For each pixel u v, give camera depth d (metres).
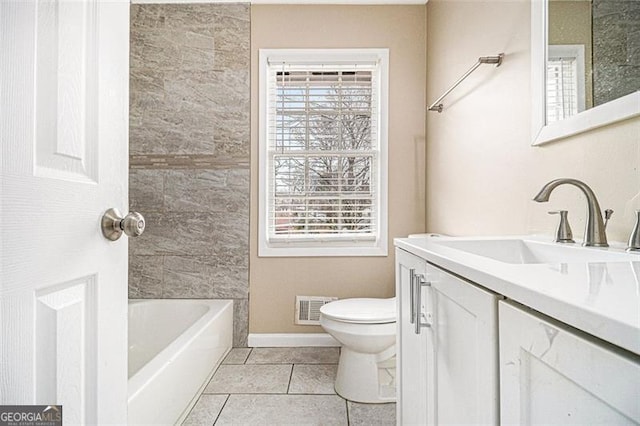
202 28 2.70
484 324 0.67
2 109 0.50
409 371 1.21
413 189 2.69
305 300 2.69
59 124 0.61
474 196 1.87
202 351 2.02
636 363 0.36
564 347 0.46
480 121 1.80
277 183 2.73
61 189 0.61
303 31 2.68
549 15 1.26
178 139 2.70
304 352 2.56
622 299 0.45
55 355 0.60
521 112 1.45
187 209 2.70
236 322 2.69
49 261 0.58
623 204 0.98
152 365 1.56
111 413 0.75
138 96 2.70
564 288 0.51
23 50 0.54
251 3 2.68
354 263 2.69
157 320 2.62
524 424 0.55
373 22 2.68
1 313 0.50
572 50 1.15
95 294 0.71
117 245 0.78
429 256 0.97
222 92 2.70
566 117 1.18
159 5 2.70
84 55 0.69
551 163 1.28
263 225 2.69
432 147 2.54
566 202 1.20
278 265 2.69
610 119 0.99
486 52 1.74
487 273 0.64
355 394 1.88
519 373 0.56
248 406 1.85
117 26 0.79
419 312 1.03
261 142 2.68
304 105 2.72
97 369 0.71
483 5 1.77
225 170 2.70
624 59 0.96
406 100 2.69
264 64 2.68
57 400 0.60
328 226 2.73
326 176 2.73
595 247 0.98
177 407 1.68
